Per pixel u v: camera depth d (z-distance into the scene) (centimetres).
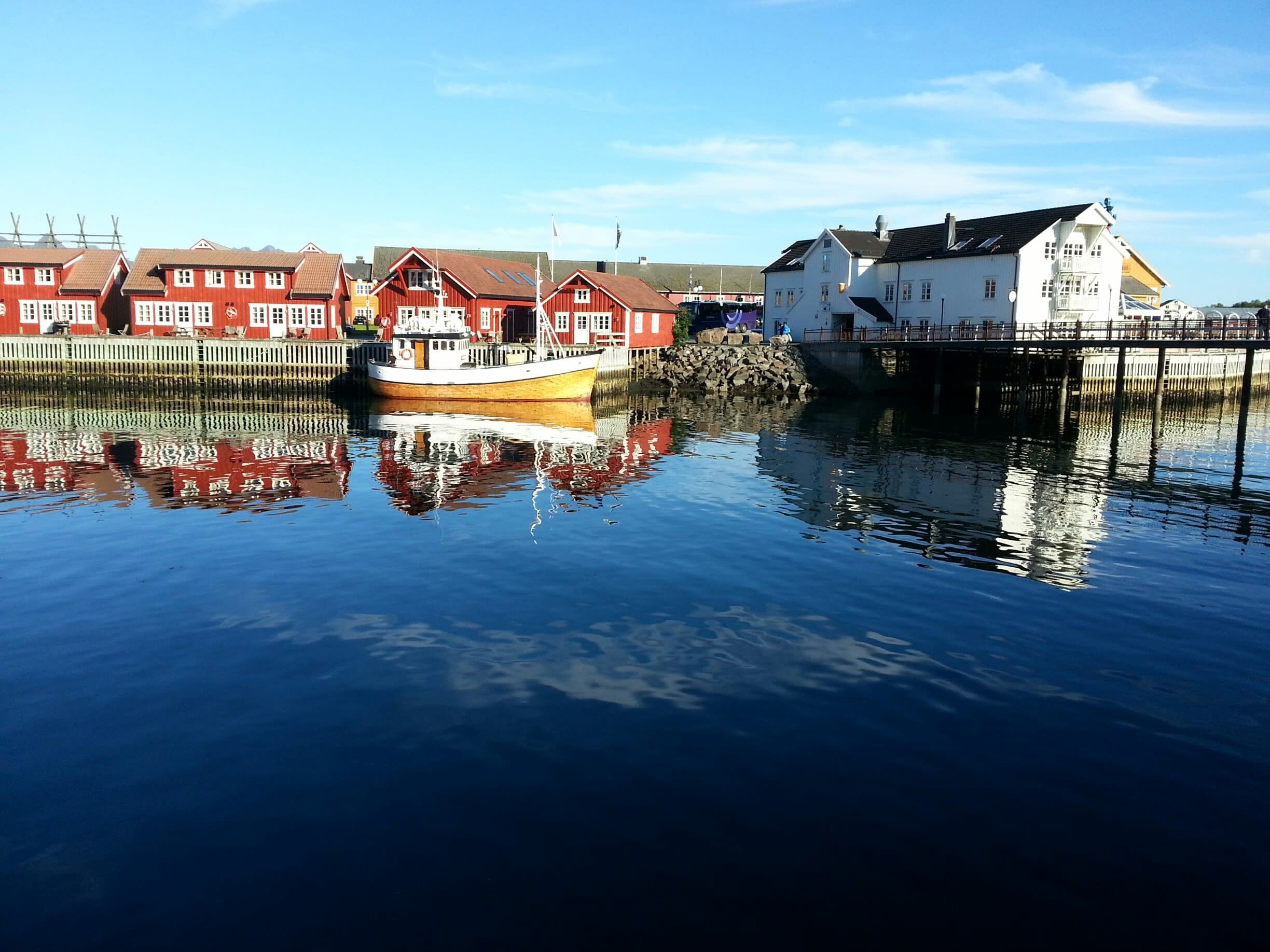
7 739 1066
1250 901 805
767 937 746
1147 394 6038
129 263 7288
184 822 898
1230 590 1759
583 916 767
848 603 1611
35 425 4141
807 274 7444
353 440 3694
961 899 799
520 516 2270
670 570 1794
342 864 833
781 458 3372
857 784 986
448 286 6256
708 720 1130
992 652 1392
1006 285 6028
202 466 2995
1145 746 1093
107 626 1441
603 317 6669
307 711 1139
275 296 6744
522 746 1055
